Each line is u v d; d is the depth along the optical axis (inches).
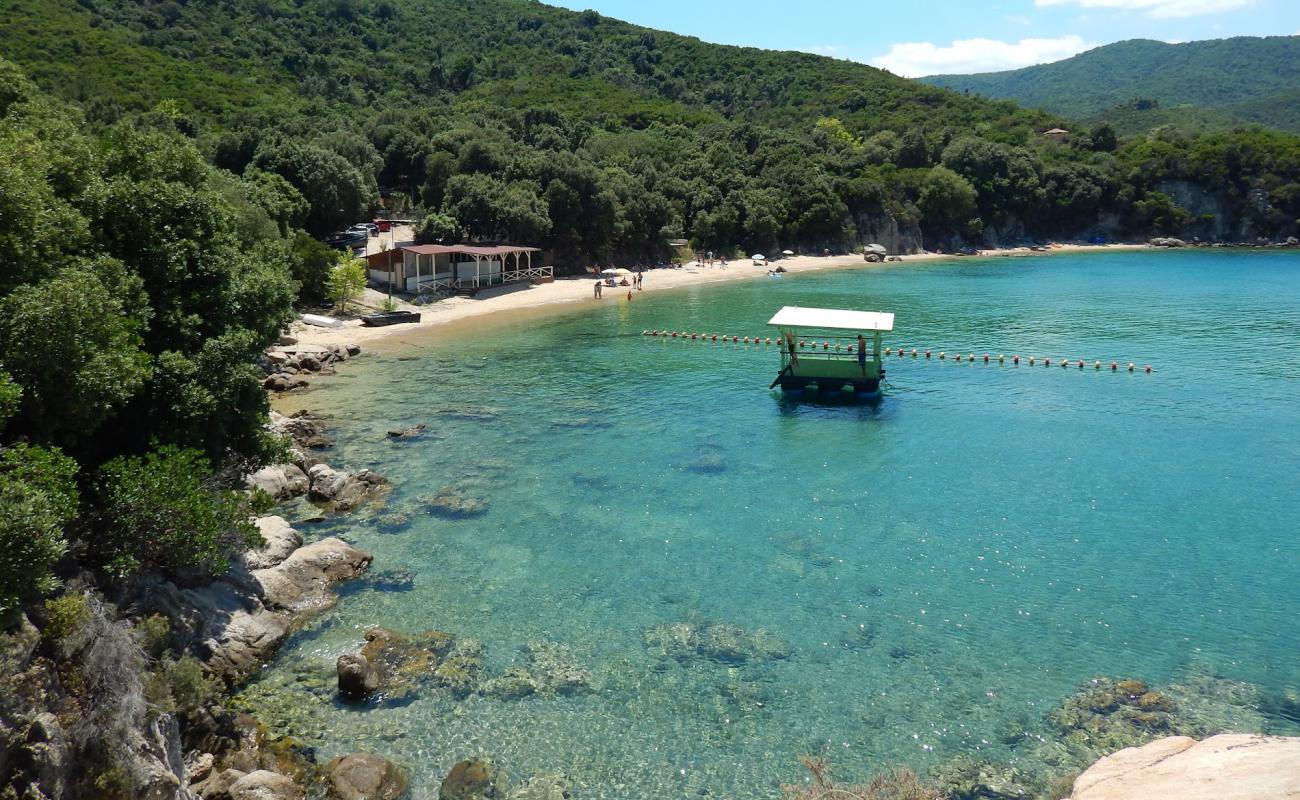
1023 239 6348.4
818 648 881.5
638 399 1942.7
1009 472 1423.5
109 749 577.0
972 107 7411.4
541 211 3927.2
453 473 1417.3
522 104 6190.9
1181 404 1867.6
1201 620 930.7
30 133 937.5
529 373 2218.3
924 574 1047.6
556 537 1160.8
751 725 757.3
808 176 5467.5
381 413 1796.3
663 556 1101.7
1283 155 6323.8
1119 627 917.8
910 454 1525.6
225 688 793.6
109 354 795.4
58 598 655.1
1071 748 721.0
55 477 666.2
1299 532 1162.0
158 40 5388.8
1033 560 1084.5
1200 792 471.5
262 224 2372.0
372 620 937.5
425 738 740.0
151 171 1064.2
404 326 2910.9
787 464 1471.5
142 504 817.5
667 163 5354.3
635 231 4554.6
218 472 1030.4
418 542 1142.3
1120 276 4495.6
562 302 3508.9
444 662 853.2
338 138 4163.4
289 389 1979.6
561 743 733.3
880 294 3826.3
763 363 2369.6
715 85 7662.4
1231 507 1255.5
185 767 663.8
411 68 6732.3
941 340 2691.9
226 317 1068.5
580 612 956.0
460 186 3875.5
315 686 815.1
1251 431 1644.9
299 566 1009.5
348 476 1307.8
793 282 4313.5
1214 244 6348.4
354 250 3654.0
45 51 4630.9
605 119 6013.8
